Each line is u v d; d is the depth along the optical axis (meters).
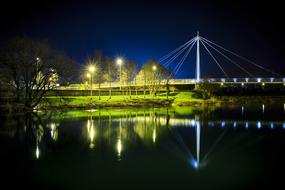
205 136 38.25
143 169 23.56
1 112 59.41
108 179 21.44
